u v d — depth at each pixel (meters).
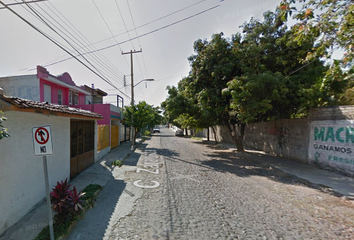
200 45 10.30
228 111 9.87
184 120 16.47
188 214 3.61
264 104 7.19
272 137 10.72
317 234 2.97
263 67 8.24
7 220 3.03
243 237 2.85
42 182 4.13
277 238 2.84
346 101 7.38
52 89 12.27
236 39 9.83
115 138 14.62
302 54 7.86
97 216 3.52
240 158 10.19
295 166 7.48
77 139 6.36
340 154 6.25
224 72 8.73
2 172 2.96
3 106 2.84
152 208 3.87
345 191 4.85
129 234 2.92
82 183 5.39
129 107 15.88
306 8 4.84
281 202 4.25
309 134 7.65
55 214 3.44
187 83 11.16
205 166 8.06
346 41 4.85
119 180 5.88
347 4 4.26
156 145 16.48
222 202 4.20
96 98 19.88
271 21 8.82
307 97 7.16
